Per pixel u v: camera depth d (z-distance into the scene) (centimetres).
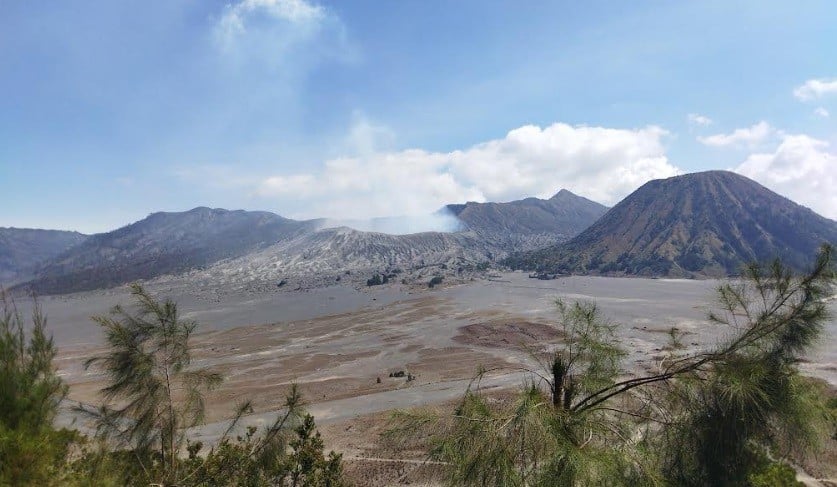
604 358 664
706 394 670
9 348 820
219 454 1168
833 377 3553
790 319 671
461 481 515
